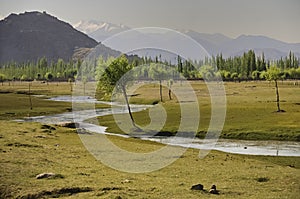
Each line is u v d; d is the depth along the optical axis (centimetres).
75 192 2056
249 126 5919
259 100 9519
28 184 2166
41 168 2566
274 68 8788
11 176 2309
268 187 2322
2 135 4288
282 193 2167
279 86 14088
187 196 2014
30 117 8275
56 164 2752
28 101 11606
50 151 3328
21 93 15388
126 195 1984
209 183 2391
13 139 3969
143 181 2362
